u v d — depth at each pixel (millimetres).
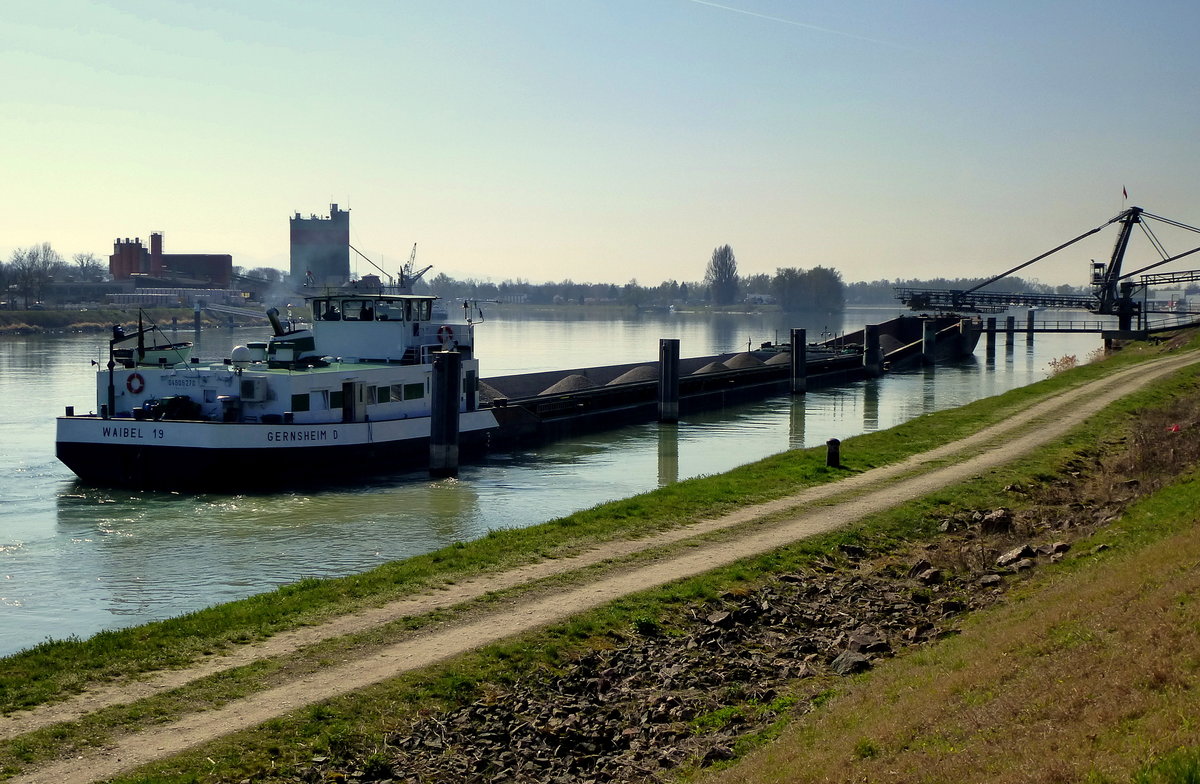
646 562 32375
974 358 162750
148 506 48688
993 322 152125
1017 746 15727
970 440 57094
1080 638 20125
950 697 18984
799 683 23688
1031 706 17188
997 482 44969
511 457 65875
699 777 18656
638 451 69188
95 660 23578
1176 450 46219
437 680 22719
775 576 31719
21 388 94938
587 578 30531
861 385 117750
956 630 26031
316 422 55344
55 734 19766
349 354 64500
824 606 29516
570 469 61250
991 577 30906
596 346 184750
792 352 104750
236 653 24234
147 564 38844
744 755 19422
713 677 24062
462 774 19391
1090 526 35719
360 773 19156
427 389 63688
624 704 22734
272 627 25969
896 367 136625
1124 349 132375
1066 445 54844
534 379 92875
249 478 52344
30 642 30219
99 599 34562
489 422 66500
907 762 16125
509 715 21719
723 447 71188
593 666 24438
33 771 18344
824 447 55250
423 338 65125
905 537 36969
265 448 52312
